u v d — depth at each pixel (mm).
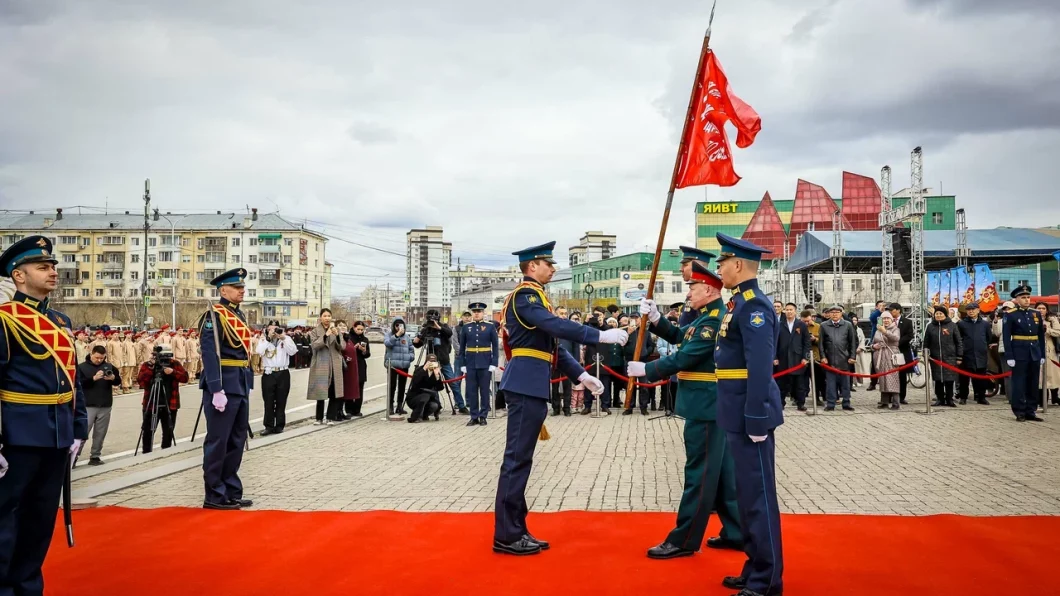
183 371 10164
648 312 5219
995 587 4129
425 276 99188
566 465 8188
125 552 4973
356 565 4652
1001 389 15078
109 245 78625
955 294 22734
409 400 12844
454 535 5320
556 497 6625
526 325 5152
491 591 4168
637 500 6488
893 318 13008
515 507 4895
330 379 12469
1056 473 7297
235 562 4738
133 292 76812
